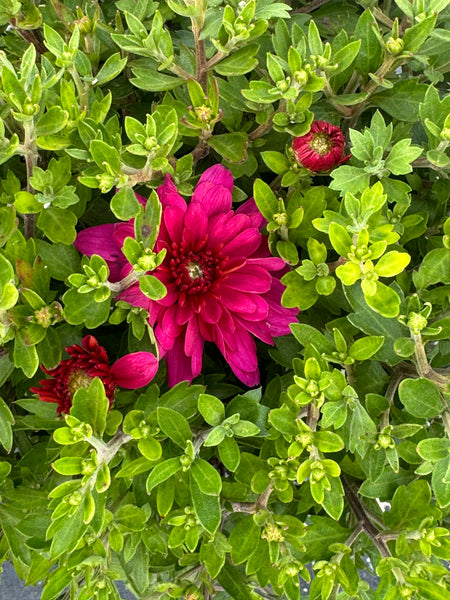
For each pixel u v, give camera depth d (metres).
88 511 0.13
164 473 0.14
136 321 0.15
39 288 0.15
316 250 0.15
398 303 0.13
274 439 0.15
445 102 0.15
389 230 0.14
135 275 0.13
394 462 0.15
